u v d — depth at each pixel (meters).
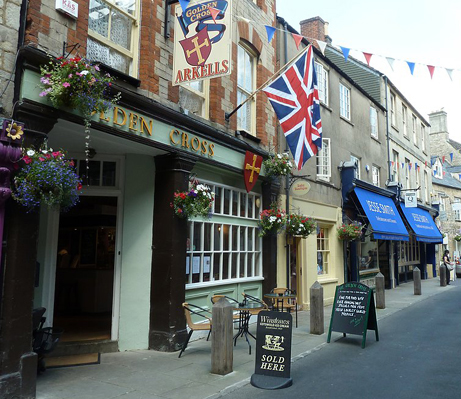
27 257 4.78
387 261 19.03
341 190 14.50
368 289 7.74
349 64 20.44
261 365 5.56
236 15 9.39
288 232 10.66
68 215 8.90
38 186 4.56
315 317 8.57
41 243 6.70
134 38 6.84
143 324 7.09
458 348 7.44
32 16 5.03
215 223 8.62
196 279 8.02
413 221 19.86
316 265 12.42
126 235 7.22
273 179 10.34
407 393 5.12
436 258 27.62
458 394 5.07
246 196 9.83
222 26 6.59
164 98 7.12
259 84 10.27
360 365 6.36
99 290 8.99
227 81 8.91
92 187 7.21
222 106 8.69
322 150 13.57
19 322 4.65
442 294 16.44
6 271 4.61
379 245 18.42
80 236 9.36
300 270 11.84
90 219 8.90
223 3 6.63
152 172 7.43
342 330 7.74
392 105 21.14
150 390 5.09
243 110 9.87
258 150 9.63
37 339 5.31
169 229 7.14
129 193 7.30
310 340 7.99
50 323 6.60
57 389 5.07
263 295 10.03
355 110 16.28
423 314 11.42
